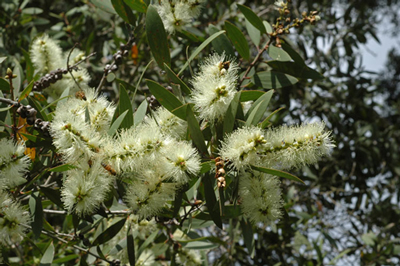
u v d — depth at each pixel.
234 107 1.85
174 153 1.79
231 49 2.58
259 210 2.03
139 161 1.78
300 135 1.83
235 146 1.79
